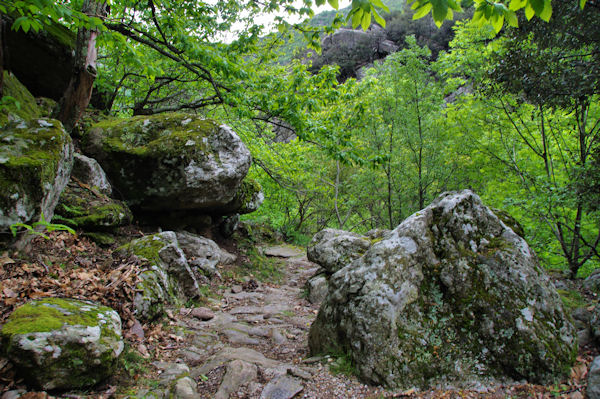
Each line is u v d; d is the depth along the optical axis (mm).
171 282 4840
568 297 4871
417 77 12023
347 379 2848
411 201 13859
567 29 5125
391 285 3045
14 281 3201
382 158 7098
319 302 6137
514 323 2783
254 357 3434
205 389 2824
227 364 3146
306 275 8711
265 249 11156
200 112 10664
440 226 3334
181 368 3076
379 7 1802
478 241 3223
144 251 4789
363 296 3082
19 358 2266
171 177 6188
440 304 3025
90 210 5289
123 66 8469
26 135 4094
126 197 6391
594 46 5141
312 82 7324
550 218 6902
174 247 5055
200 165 6273
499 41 8141
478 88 7383
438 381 2707
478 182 11695
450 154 11594
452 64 10219
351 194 16141
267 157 10844
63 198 5219
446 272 3107
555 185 6832
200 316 4551
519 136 9336
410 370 2734
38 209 3715
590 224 7348
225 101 7062
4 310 2807
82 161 5809
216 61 6102
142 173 6215
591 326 3338
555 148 8641
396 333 2865
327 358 3146
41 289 3264
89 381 2480
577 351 2836
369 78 12734
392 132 12961
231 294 6223
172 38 6855
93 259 4492
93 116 7684
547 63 5547
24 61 5988
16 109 4578
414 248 3223
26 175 3562
